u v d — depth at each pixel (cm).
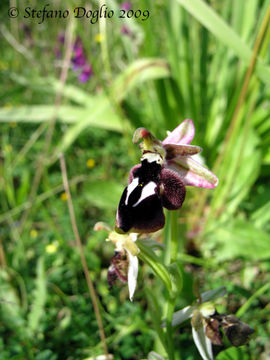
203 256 15
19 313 12
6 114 20
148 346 12
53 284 13
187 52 19
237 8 17
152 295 8
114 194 17
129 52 20
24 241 16
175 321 8
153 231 7
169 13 18
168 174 7
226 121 19
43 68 28
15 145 23
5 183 17
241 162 17
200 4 12
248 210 18
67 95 22
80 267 15
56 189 17
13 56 30
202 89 19
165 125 20
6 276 13
